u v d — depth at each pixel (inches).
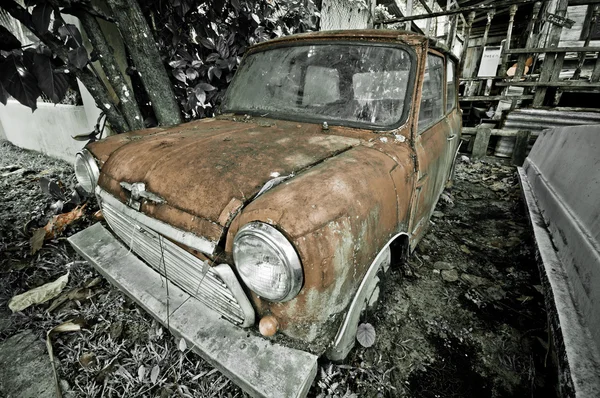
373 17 284.4
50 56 99.6
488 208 149.8
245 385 44.6
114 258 68.2
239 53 147.6
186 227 50.0
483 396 62.3
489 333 76.9
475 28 451.2
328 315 46.5
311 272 41.1
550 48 198.2
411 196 69.2
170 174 56.0
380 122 72.9
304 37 88.0
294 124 78.5
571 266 75.3
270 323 45.5
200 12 135.3
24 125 205.6
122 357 67.3
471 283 94.2
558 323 64.1
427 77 82.4
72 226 111.1
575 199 91.0
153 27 126.2
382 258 59.9
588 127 107.0
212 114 146.6
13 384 61.5
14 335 72.1
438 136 91.2
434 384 64.1
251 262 42.1
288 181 50.0
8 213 128.3
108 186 64.5
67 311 77.8
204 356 49.5
